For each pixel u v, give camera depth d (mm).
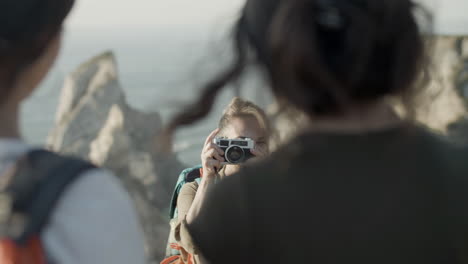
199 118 1028
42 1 1096
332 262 1062
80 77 31125
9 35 1058
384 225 1057
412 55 1037
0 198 1006
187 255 2943
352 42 998
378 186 1063
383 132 1082
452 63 17266
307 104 1028
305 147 1081
